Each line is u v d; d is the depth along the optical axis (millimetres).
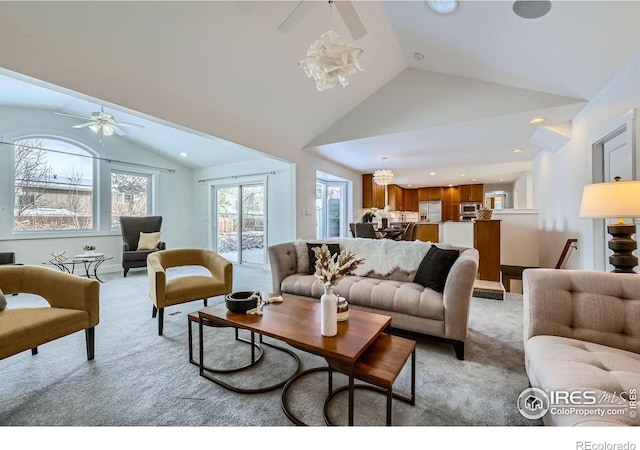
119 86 2379
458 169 6348
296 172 4703
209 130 3195
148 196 6148
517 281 4734
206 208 6758
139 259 4969
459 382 1729
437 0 2205
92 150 5176
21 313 1721
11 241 4289
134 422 1381
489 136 3861
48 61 1977
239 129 3594
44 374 1795
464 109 3314
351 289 2506
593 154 2693
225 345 2244
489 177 7402
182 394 1602
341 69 1557
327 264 1510
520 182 7273
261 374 1819
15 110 4340
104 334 2432
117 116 4695
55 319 1716
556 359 1211
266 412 1459
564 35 2055
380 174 5500
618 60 2105
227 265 2740
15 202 4375
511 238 4902
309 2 1764
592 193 1775
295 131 4230
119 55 2281
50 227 4742
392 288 2385
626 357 1215
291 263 3107
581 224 3031
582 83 2525
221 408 1487
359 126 4094
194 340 2324
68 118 4871
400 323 2246
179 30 2275
